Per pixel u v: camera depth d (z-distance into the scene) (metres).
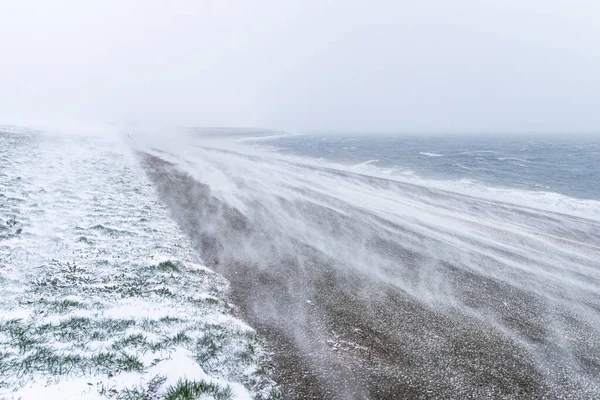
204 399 5.03
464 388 6.75
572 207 25.95
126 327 7.13
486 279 12.73
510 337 8.84
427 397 6.42
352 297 10.60
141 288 9.38
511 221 21.58
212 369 6.15
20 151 24.97
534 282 12.70
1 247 10.56
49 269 9.80
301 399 6.09
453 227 19.64
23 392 4.50
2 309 7.41
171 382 5.20
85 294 8.61
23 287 8.59
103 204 16.94
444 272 13.17
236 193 23.95
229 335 7.53
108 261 10.86
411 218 21.08
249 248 14.34
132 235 13.55
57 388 4.69
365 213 21.56
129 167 28.25
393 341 8.28
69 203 16.12
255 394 5.88
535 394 6.75
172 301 8.89
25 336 6.29
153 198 19.83
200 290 9.98
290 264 13.01
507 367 7.55
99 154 32.81
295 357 7.33
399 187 30.58
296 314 9.30
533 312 10.36
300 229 17.53
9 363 5.35
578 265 14.72
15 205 14.26
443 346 8.20
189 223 16.64
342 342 8.08
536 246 17.02
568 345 8.66
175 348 6.41
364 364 7.27
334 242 15.95
